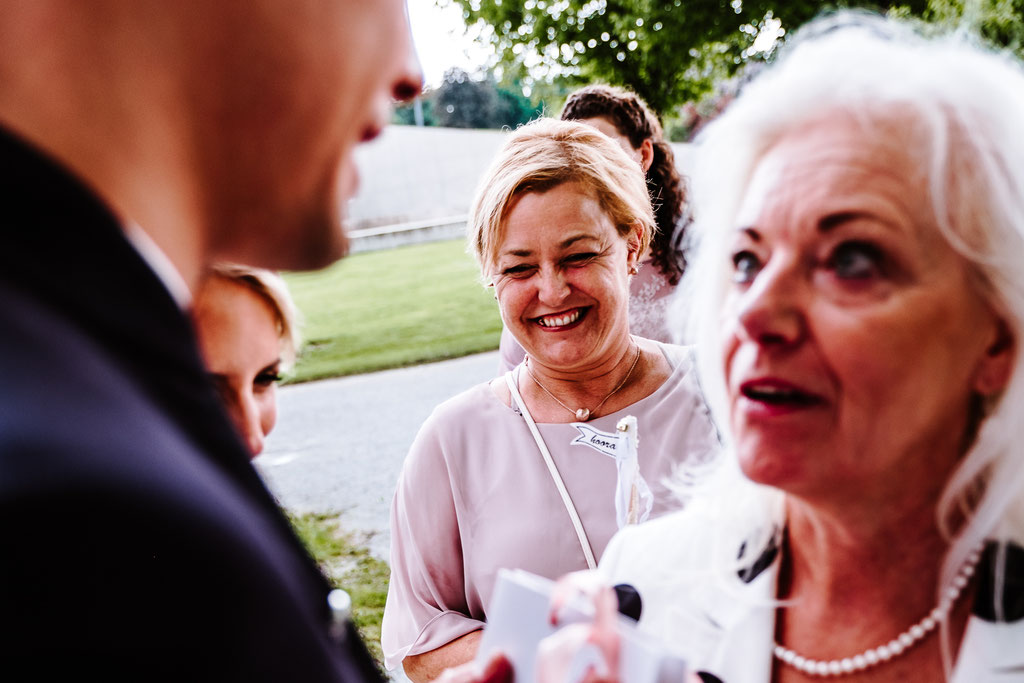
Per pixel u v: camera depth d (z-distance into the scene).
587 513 1.67
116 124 0.47
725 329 0.79
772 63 0.84
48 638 0.36
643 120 2.81
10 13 0.45
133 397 0.43
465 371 8.49
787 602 0.88
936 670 0.78
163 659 0.39
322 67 0.55
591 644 0.69
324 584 0.57
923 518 0.77
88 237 0.44
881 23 0.84
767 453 0.73
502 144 1.82
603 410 1.77
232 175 0.55
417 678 1.77
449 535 1.78
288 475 6.00
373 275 16.73
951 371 0.70
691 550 1.00
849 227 0.68
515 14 12.58
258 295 1.39
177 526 0.40
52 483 0.36
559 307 1.68
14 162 0.42
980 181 0.67
